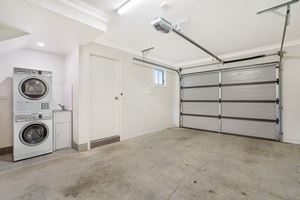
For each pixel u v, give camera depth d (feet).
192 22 9.00
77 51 10.43
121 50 13.08
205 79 17.31
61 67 12.30
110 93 12.52
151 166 8.13
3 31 7.56
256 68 13.93
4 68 9.71
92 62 11.34
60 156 9.50
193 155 9.72
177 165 8.25
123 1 7.05
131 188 6.13
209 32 10.46
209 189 6.05
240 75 14.84
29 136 9.32
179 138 14.02
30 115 9.12
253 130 14.11
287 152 10.18
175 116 20.02
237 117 15.05
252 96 14.16
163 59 17.57
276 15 8.24
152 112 16.65
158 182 6.57
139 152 10.28
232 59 15.25
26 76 8.97
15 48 9.68
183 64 19.17
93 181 6.64
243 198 5.49
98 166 8.11
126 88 13.66
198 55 15.96
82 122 10.59
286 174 7.20
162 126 18.04
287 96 12.47
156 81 17.56
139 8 7.47
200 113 17.74
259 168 7.84
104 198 5.52
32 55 10.87
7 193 5.79
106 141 12.03
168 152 10.28
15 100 8.64
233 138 14.01
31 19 7.03
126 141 12.98
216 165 8.23
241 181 6.62
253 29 10.02
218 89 16.29
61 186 6.26
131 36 11.02
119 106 13.06
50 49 11.07
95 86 11.52
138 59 14.69
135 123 14.61
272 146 11.51
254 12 7.93
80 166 8.11
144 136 14.75
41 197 5.57
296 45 12.01
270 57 13.14
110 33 10.48
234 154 9.86
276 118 12.89
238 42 12.41
